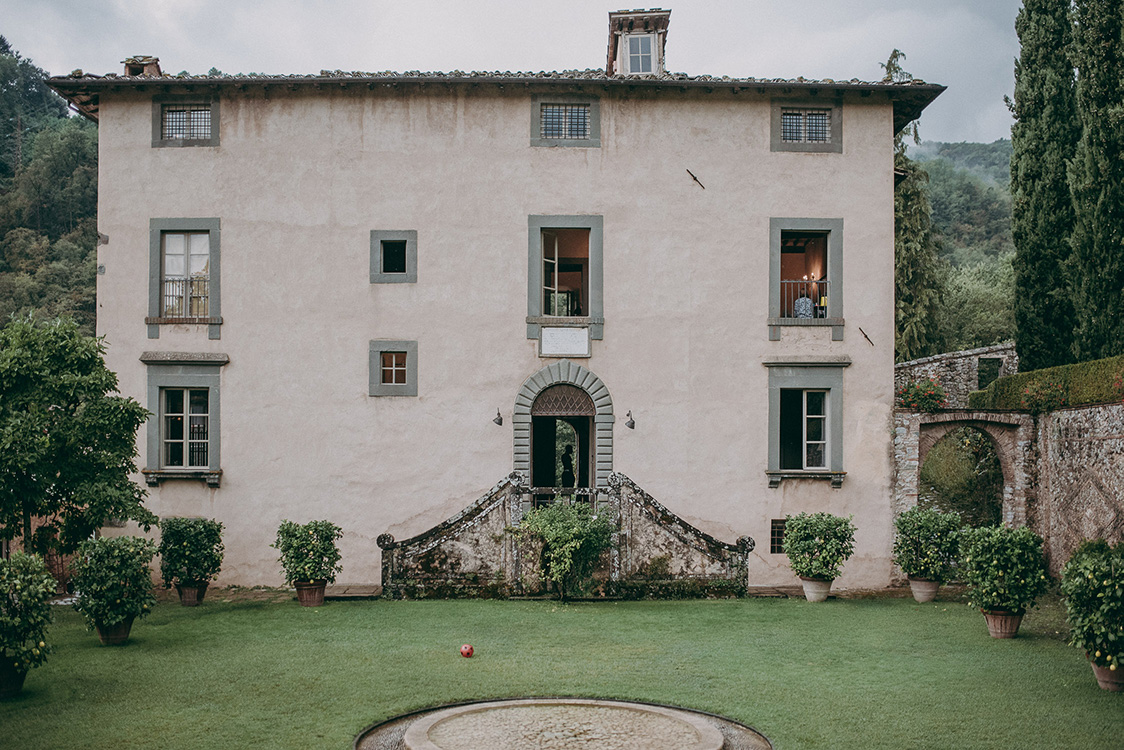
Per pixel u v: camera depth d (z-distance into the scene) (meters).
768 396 17.92
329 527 15.34
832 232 18.11
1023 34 19.91
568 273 22.72
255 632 12.79
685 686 9.92
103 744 7.96
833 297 18.06
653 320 17.94
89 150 58.69
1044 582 12.53
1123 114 16.23
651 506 15.89
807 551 15.57
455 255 17.92
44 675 10.34
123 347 17.78
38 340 13.82
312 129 18.00
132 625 13.30
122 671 10.52
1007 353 23.95
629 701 9.34
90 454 13.98
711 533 17.72
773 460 17.84
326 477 17.67
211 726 8.47
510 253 17.95
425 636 12.50
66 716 8.77
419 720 8.55
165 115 18.14
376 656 11.30
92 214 55.34
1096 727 8.51
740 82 17.64
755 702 9.32
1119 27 16.69
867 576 17.73
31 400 13.52
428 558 15.70
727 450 17.84
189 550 15.15
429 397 17.77
